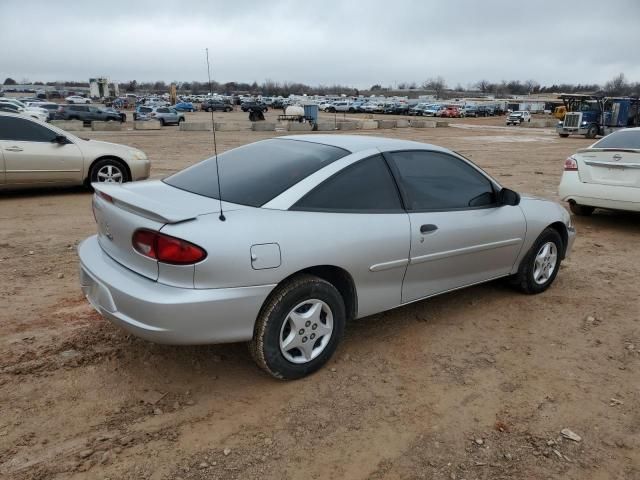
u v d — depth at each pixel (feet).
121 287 10.25
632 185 25.30
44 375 11.46
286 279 10.96
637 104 115.96
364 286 12.22
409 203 13.08
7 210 26.86
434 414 10.74
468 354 13.23
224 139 86.33
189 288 9.87
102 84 360.07
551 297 17.17
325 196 11.62
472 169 14.98
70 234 22.74
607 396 11.61
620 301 17.10
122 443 9.53
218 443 9.64
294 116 138.82
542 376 12.34
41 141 29.91
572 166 27.45
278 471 9.02
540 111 301.43
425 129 133.90
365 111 252.42
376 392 11.41
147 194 11.69
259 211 10.78
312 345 11.64
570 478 9.14
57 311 14.65
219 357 12.52
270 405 10.80
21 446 9.31
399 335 14.06
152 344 12.92
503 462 9.46
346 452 9.55
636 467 9.47
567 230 17.74
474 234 14.30
